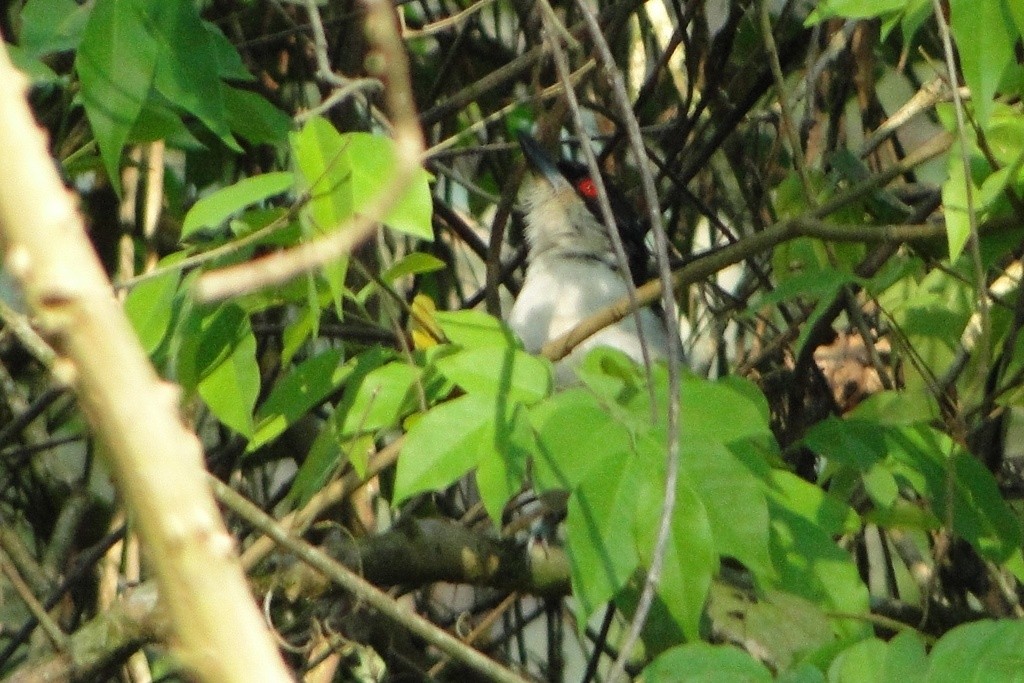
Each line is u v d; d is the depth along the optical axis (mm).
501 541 6602
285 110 8273
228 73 5973
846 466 6098
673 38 7953
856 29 8375
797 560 5180
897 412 6020
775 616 5180
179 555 2152
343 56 7848
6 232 2188
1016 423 8906
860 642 4434
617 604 5316
